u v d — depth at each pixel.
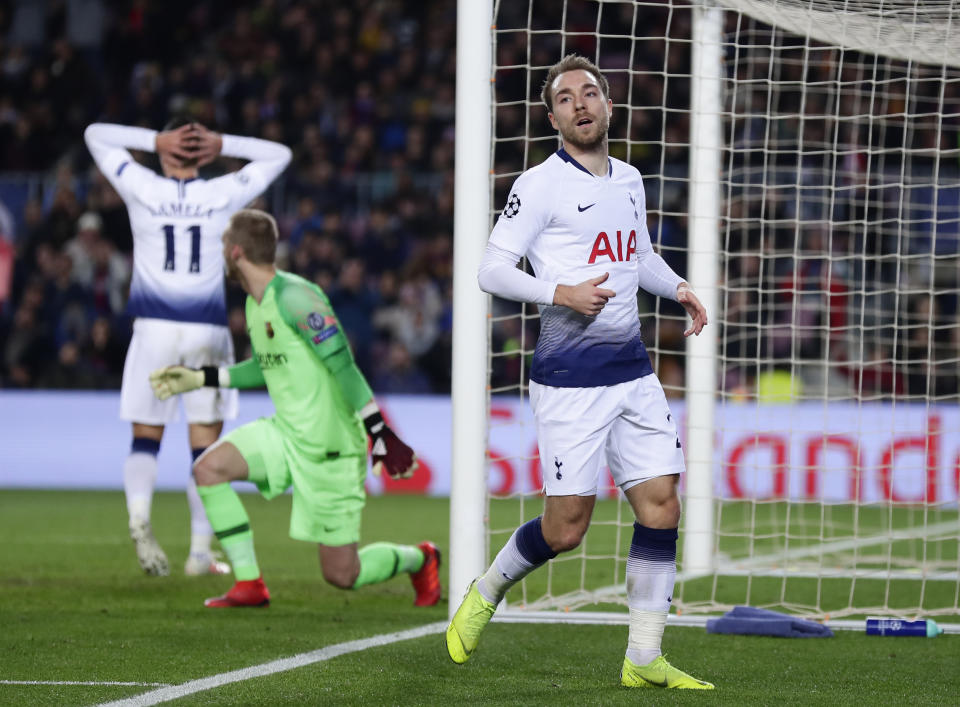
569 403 14.39
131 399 24.64
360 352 52.84
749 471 43.28
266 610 20.91
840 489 42.94
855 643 18.27
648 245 15.50
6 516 37.44
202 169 55.38
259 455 20.33
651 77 60.16
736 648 17.77
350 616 20.36
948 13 20.84
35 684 14.66
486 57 19.92
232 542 21.00
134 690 14.31
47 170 63.34
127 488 24.33
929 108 54.09
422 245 55.84
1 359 54.12
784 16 22.14
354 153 61.28
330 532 20.08
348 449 20.09
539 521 14.89
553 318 14.48
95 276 53.28
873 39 22.72
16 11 72.44
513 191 14.55
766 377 48.12
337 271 54.75
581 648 17.58
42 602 21.41
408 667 15.93
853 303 49.91
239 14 68.81
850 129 53.34
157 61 68.69
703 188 25.03
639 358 14.62
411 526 35.22
